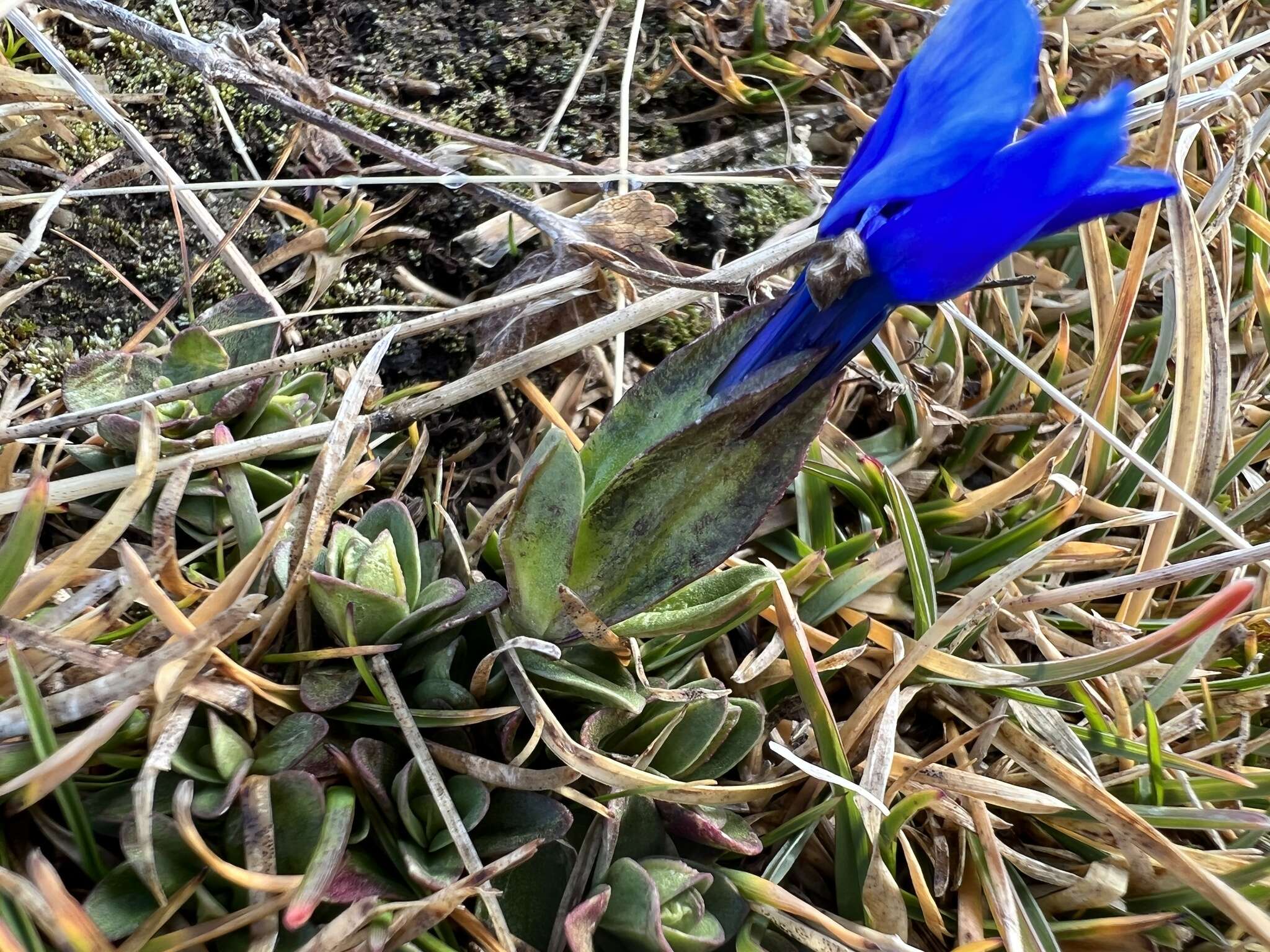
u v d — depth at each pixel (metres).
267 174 0.12
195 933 0.06
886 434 0.11
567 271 0.11
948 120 0.05
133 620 0.08
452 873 0.07
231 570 0.09
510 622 0.08
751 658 0.09
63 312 0.10
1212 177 0.14
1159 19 0.15
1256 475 0.12
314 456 0.09
